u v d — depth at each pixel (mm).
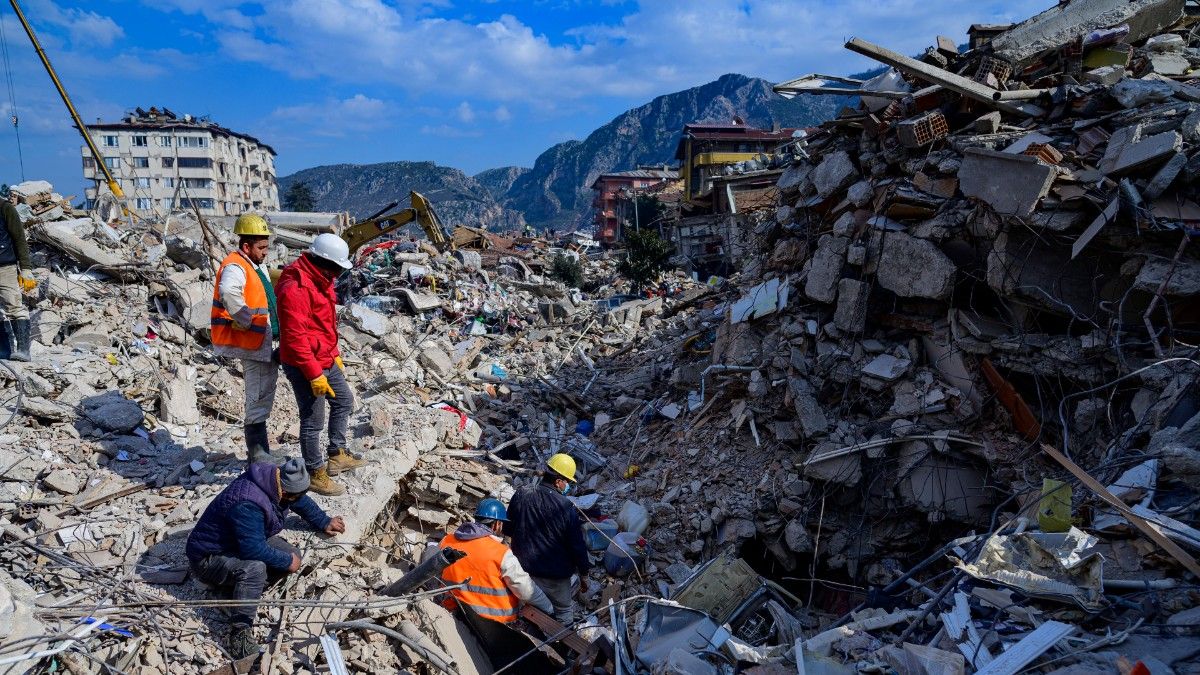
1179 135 5504
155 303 8289
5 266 5785
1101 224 5613
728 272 30344
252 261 4727
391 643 4031
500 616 4516
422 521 5980
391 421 6602
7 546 3869
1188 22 7973
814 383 7480
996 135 6855
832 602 6715
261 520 3873
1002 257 6270
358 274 16828
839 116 8773
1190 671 3072
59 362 6195
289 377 4742
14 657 3059
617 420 9984
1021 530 4555
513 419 10156
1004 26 8547
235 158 59844
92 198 12688
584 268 33438
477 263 21094
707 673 4113
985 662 3479
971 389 6648
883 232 7277
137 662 3453
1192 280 5270
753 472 7453
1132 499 4352
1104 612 3611
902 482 6633
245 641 3727
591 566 6691
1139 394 5461
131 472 5172
